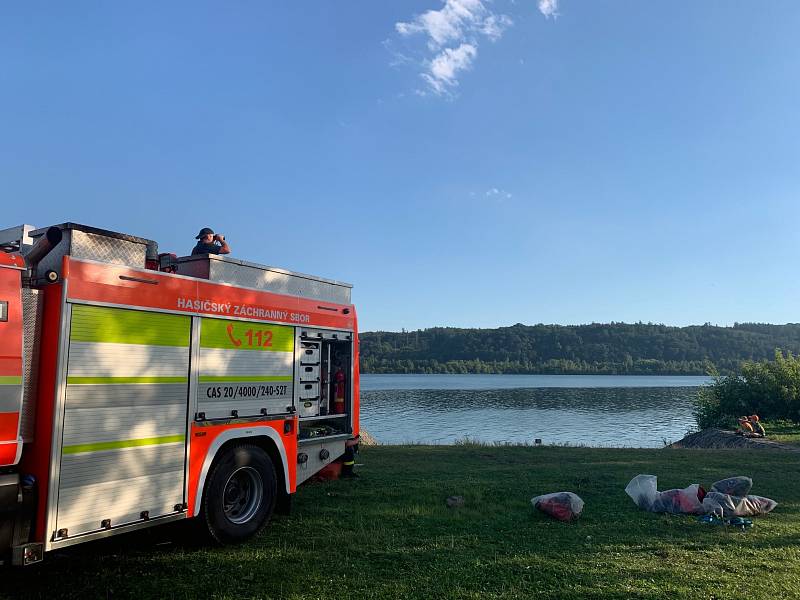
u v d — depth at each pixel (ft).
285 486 23.21
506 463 42.50
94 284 16.44
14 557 14.24
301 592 16.07
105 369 16.52
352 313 29.27
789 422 94.43
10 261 14.88
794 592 16.22
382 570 17.94
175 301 18.98
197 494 19.21
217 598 15.60
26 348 15.11
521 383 417.49
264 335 22.82
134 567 18.01
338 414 28.12
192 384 19.34
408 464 41.29
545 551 20.03
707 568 18.26
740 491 26.86
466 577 17.37
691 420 144.25
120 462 16.76
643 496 26.68
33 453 15.08
